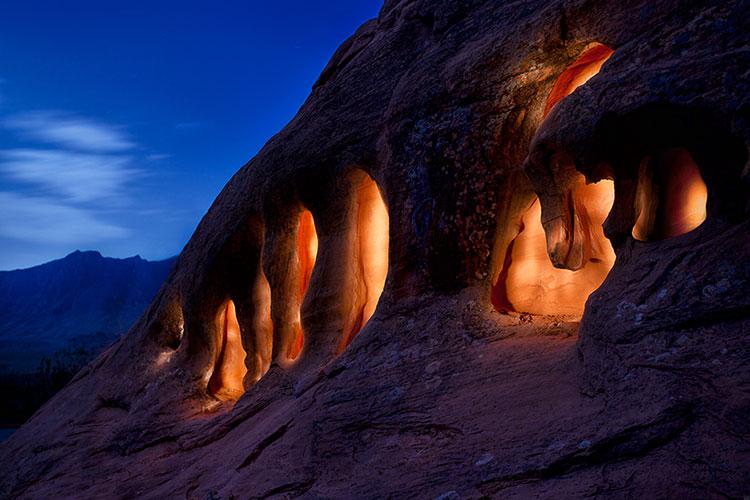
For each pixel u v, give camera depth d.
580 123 4.94
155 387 10.45
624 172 4.99
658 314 4.16
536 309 6.41
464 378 5.44
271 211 9.23
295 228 9.19
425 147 6.91
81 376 13.36
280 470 5.54
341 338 8.01
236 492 5.60
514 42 6.38
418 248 6.83
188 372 10.45
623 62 4.96
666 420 3.56
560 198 5.70
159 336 11.66
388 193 7.23
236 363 10.84
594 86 4.99
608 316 4.46
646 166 5.03
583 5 5.68
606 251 6.06
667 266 4.37
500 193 6.41
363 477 4.84
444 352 5.97
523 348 5.46
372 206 8.34
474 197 6.49
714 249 4.19
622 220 4.94
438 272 6.67
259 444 6.26
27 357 92.25
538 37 6.14
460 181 6.60
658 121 4.60
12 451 11.50
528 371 5.08
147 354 11.46
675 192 4.98
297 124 9.54
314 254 9.57
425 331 6.36
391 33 8.72
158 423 9.49
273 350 9.01
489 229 6.42
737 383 3.47
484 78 6.55
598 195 6.11
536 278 6.48
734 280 3.93
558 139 5.14
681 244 4.46
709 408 3.48
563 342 5.29
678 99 4.35
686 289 4.13
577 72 6.29
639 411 3.76
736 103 4.05
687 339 3.95
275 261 9.15
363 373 6.29
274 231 9.22
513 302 6.54
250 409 8.09
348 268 8.22
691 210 4.88
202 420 9.19
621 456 3.60
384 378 6.01
